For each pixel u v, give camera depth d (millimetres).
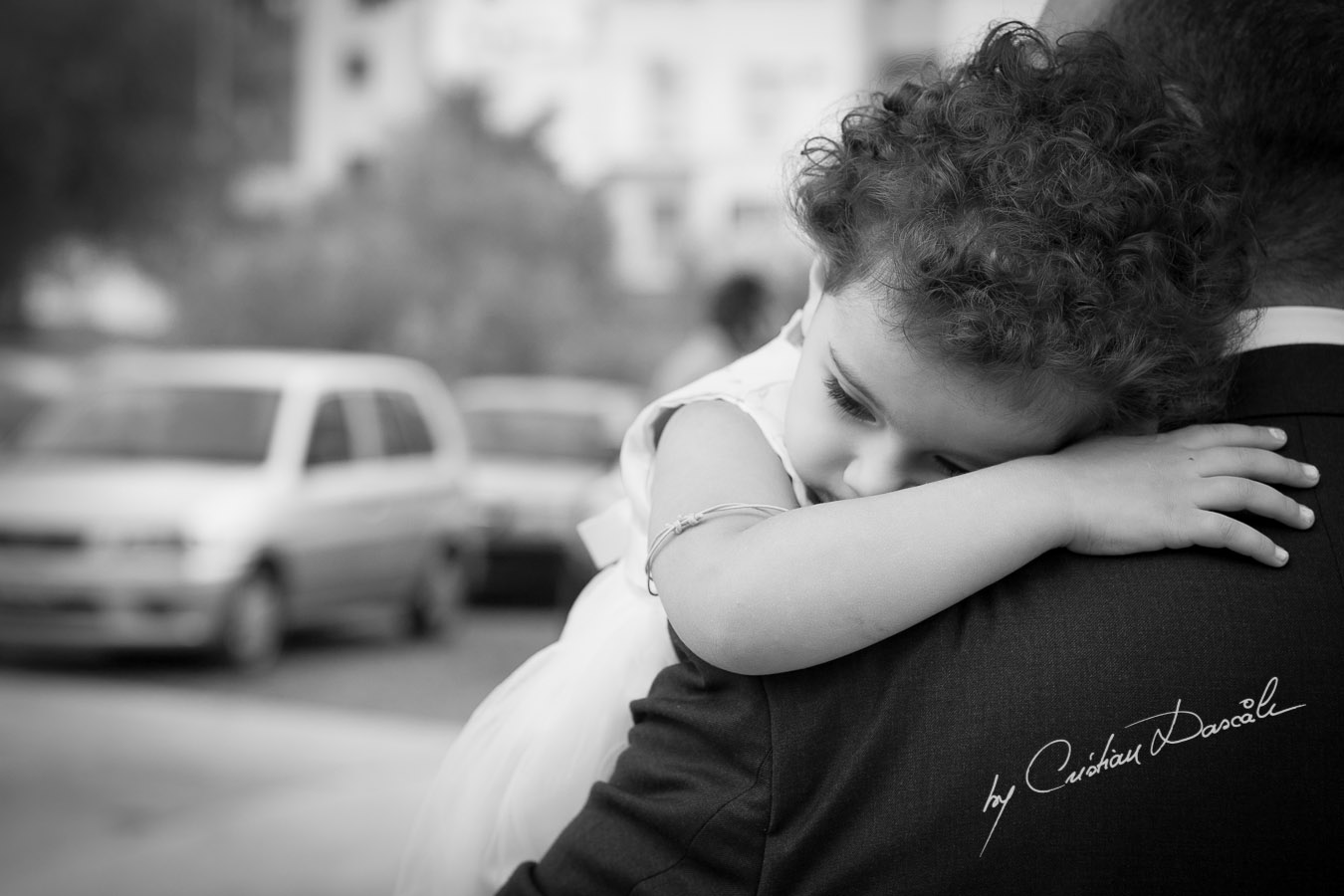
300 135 34531
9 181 20375
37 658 8273
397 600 9383
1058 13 1358
